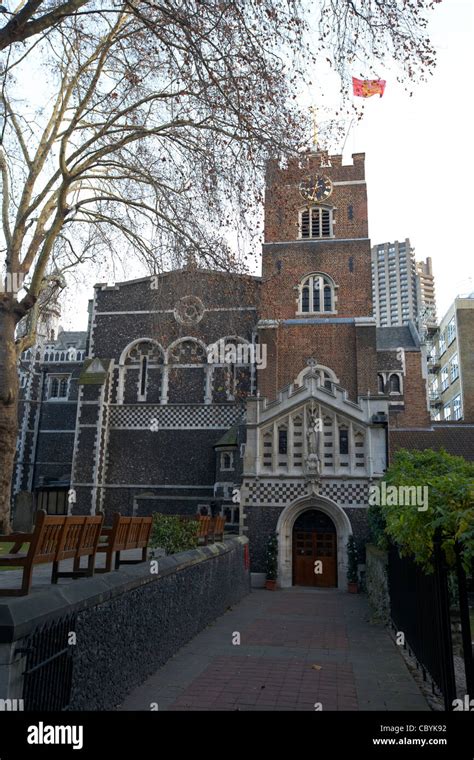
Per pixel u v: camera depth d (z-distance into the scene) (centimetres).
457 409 6269
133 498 3575
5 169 1948
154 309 2186
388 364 4469
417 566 1024
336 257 3597
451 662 737
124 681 866
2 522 1689
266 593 2547
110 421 3712
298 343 3444
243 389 3600
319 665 1131
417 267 18475
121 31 1717
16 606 546
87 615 720
